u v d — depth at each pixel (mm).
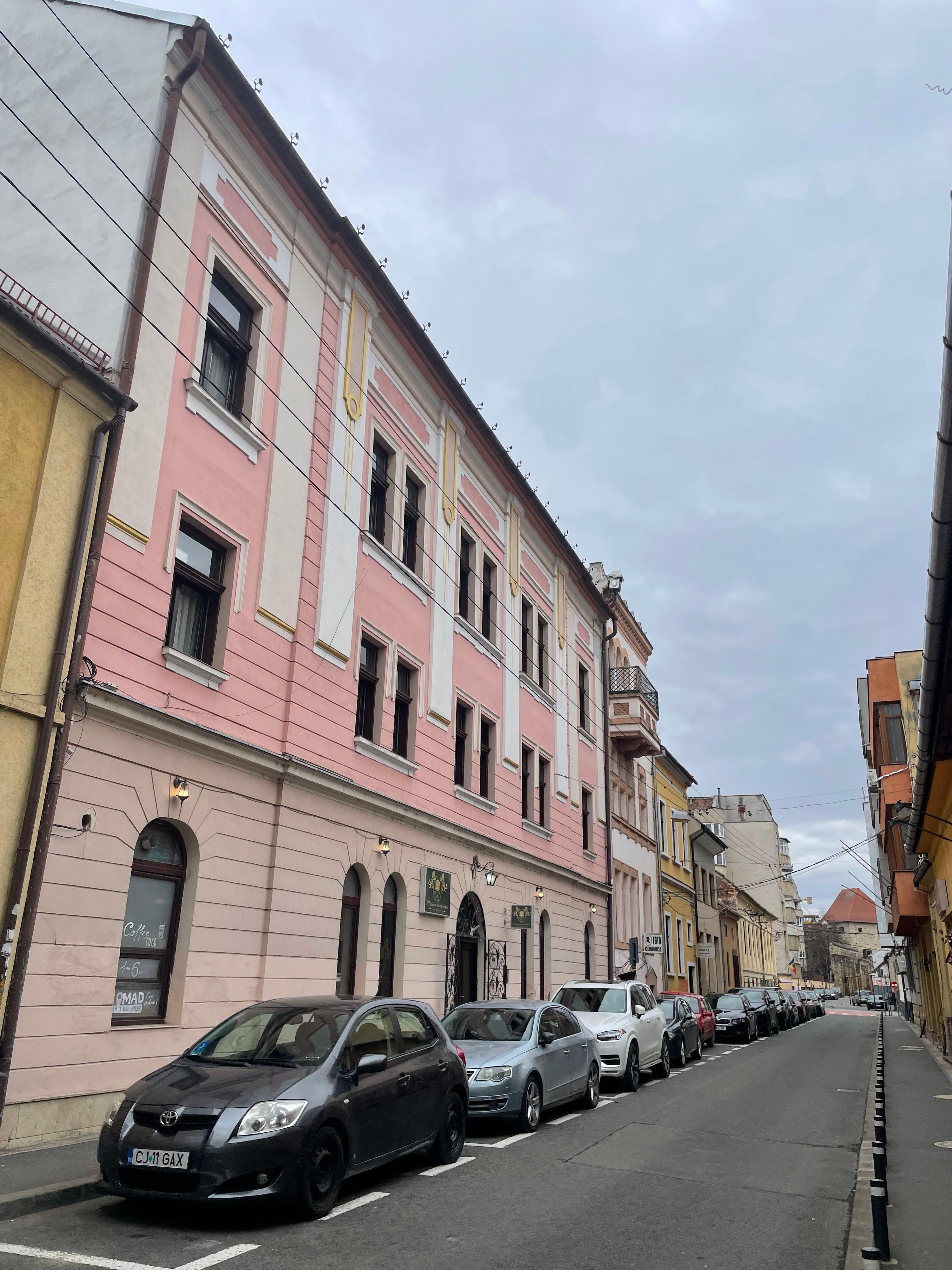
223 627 12195
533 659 24500
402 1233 6512
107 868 9719
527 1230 6746
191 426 11883
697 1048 21844
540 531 25688
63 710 9289
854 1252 6344
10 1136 8312
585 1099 13039
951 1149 10484
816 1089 15938
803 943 113125
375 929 15047
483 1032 11992
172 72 12180
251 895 12023
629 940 30891
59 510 9508
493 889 20109
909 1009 47375
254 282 13523
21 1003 8617
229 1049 7820
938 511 7375
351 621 15156
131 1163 6453
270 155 13984
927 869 21391
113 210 11562
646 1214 7359
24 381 9281
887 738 26625
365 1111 7469
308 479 14398
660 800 38250
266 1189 6469
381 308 17188
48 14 12867
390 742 16312
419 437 18609
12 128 12422
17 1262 5551
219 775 11633
